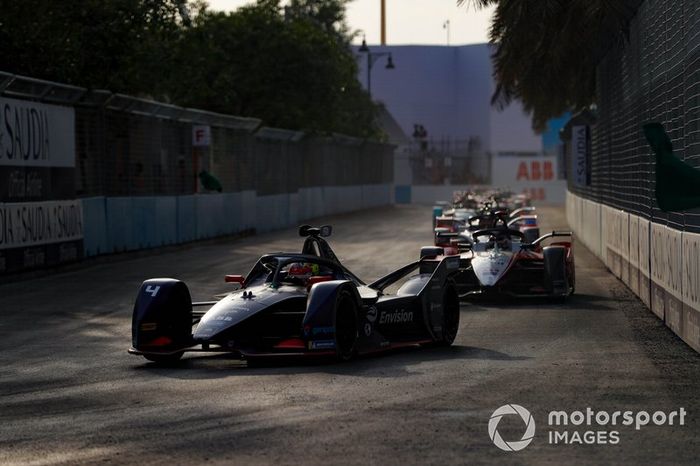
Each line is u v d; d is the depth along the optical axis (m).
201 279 63.41
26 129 63.41
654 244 45.50
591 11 60.22
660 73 44.88
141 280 62.72
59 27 87.25
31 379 30.38
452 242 60.44
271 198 125.06
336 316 31.62
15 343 38.31
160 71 96.94
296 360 32.72
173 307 32.44
